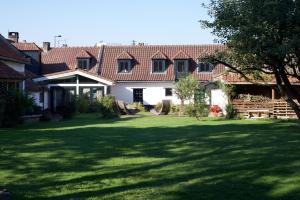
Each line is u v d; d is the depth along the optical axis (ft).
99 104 126.72
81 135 72.49
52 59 180.65
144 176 39.27
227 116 116.16
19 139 66.33
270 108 120.67
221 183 36.32
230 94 124.36
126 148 57.00
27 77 119.85
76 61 177.47
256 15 63.62
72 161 47.09
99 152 53.52
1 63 103.30
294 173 39.91
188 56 172.86
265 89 131.34
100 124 96.84
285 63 69.31
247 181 36.94
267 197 32.17
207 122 102.12
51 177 38.91
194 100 121.70
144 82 169.89
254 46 64.64
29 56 173.99
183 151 54.13
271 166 43.11
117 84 169.99
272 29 63.36
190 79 123.24
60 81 156.25
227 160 46.91
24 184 36.27
